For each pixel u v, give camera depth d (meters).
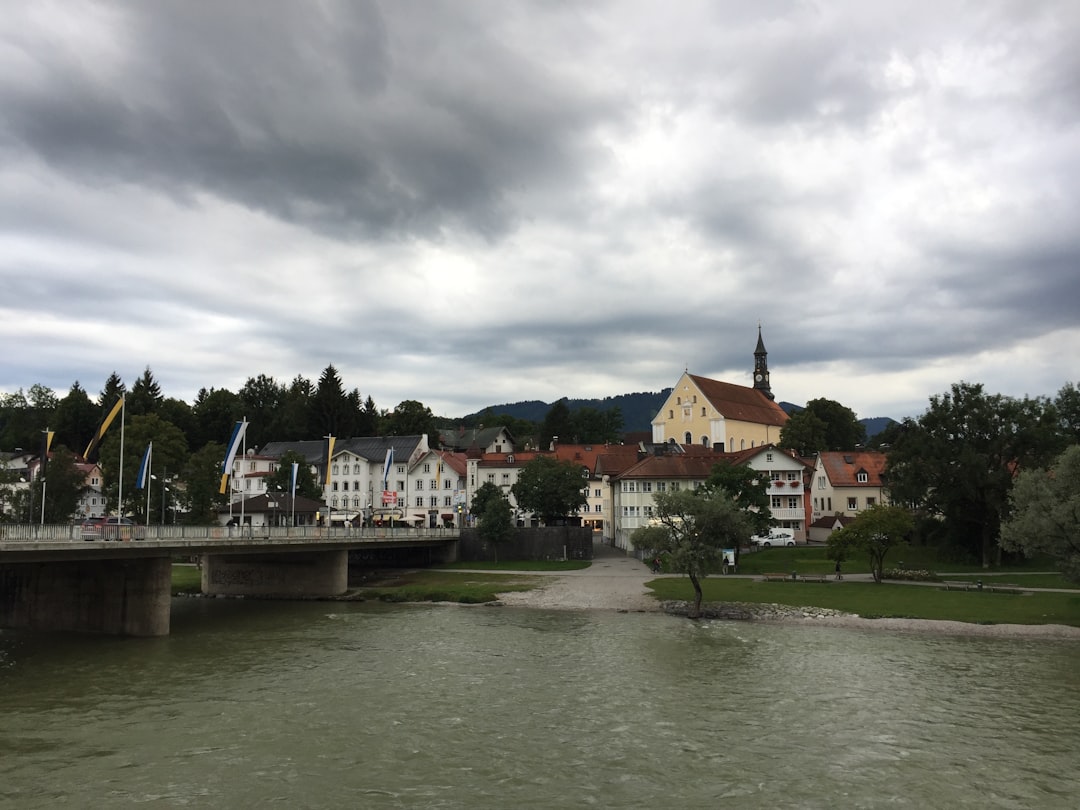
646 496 109.19
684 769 28.58
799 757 29.88
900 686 40.41
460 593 77.81
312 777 27.84
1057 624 56.03
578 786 26.97
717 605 65.88
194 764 29.20
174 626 63.06
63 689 40.88
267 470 150.38
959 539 88.31
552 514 112.56
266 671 45.00
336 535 79.50
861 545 74.00
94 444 65.12
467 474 134.12
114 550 53.44
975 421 84.19
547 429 190.88
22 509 103.06
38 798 26.06
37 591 63.25
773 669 44.38
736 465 91.81
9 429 183.00
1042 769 28.58
